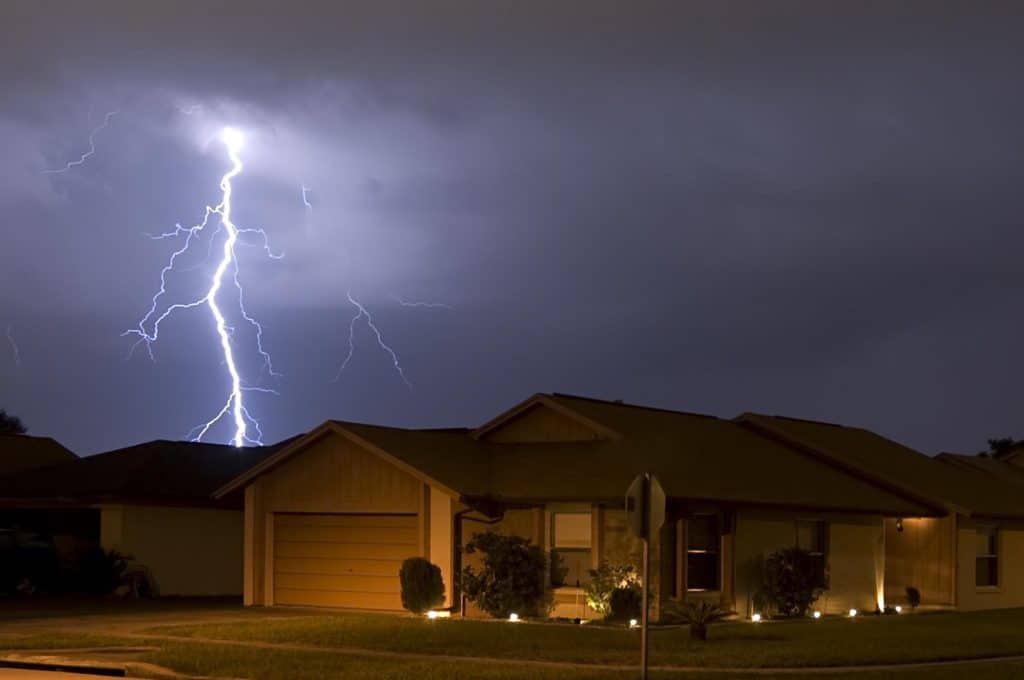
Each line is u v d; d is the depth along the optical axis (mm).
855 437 43312
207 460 42094
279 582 33938
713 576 31016
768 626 29062
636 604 28609
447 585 30812
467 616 30516
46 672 20859
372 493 32344
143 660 21578
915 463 42000
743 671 20562
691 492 29469
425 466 31328
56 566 37906
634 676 19641
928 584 37781
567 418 34438
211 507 39625
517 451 34156
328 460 33219
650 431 35000
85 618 29844
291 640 24406
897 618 33375
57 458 51188
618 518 29750
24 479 40156
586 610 29797
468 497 30266
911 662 22391
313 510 33312
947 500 37562
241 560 40781
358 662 21141
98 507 38438
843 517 35312
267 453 44156
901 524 38500
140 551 38094
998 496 41188
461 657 22125
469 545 30516
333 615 30875
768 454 37500
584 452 33031
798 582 32156
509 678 19234
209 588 39750
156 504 38188
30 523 42062
